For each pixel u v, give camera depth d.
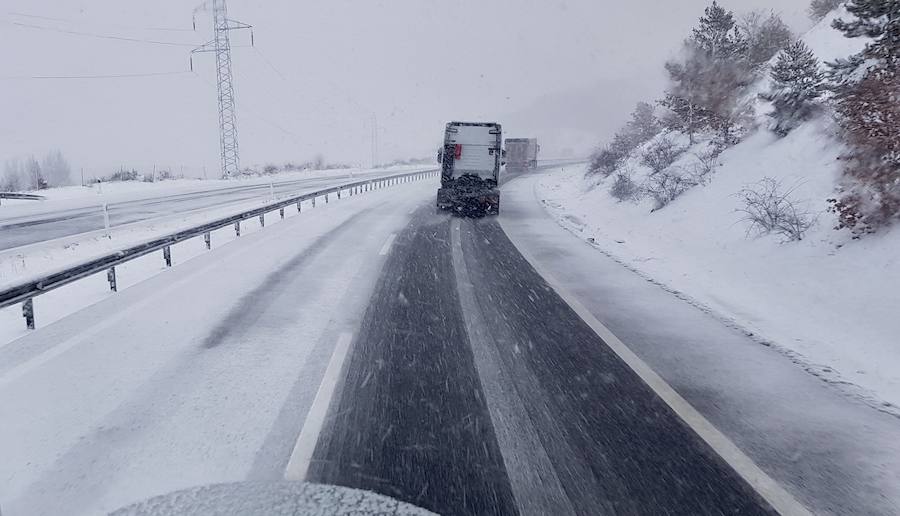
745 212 12.59
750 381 5.52
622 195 21.20
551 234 15.85
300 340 6.51
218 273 10.08
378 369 5.67
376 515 2.42
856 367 5.90
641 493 3.62
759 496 3.62
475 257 12.09
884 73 9.78
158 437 4.26
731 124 19.55
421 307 8.03
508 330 7.04
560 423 4.58
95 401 4.87
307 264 10.94
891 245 8.24
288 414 4.66
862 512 3.48
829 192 11.05
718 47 22.41
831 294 7.93
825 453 4.19
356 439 4.25
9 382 5.26
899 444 4.34
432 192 32.22
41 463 3.90
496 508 3.42
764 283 9.14
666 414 4.78
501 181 43.81
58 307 7.92
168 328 6.89
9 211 20.55
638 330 7.12
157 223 17.03
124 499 3.47
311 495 2.63
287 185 35.75
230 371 5.56
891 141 8.66
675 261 11.65
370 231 15.77
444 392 5.15
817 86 14.58
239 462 3.90
